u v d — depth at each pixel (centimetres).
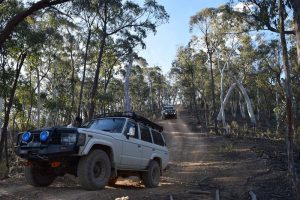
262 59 4562
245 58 4803
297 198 1079
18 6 2089
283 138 4200
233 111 8631
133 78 8056
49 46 3719
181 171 1862
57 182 1225
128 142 1159
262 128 5906
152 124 1342
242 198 1168
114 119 1196
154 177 1292
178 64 5506
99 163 1047
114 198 969
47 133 997
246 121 7275
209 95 6775
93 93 3003
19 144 1059
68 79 4338
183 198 1060
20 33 2159
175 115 6912
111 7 2983
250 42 4581
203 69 5697
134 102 9212
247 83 5625
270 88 4984
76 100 4697
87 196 966
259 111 8269
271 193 1275
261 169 1814
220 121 6209
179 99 11700
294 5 815
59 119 4441
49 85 4456
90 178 1012
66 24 3356
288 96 1090
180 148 3148
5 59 2202
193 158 2488
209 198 1094
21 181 1257
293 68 3853
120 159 1123
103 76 4719
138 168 1219
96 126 1189
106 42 3606
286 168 1828
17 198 959
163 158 1376
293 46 3769
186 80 5925
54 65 4209
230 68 5184
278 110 3784
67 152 978
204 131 4881
